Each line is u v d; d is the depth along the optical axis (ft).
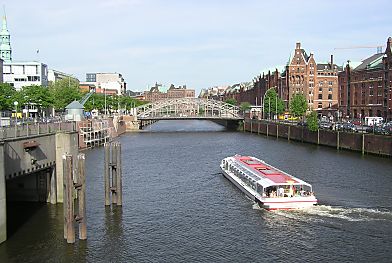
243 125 569.64
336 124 362.94
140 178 204.23
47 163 136.77
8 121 154.92
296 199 143.43
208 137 448.24
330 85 616.39
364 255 106.63
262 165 188.65
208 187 184.03
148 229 126.31
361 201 152.97
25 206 141.38
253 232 123.34
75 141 150.20
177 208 149.18
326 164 239.71
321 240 116.26
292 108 512.22
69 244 111.34
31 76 554.87
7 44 567.18
